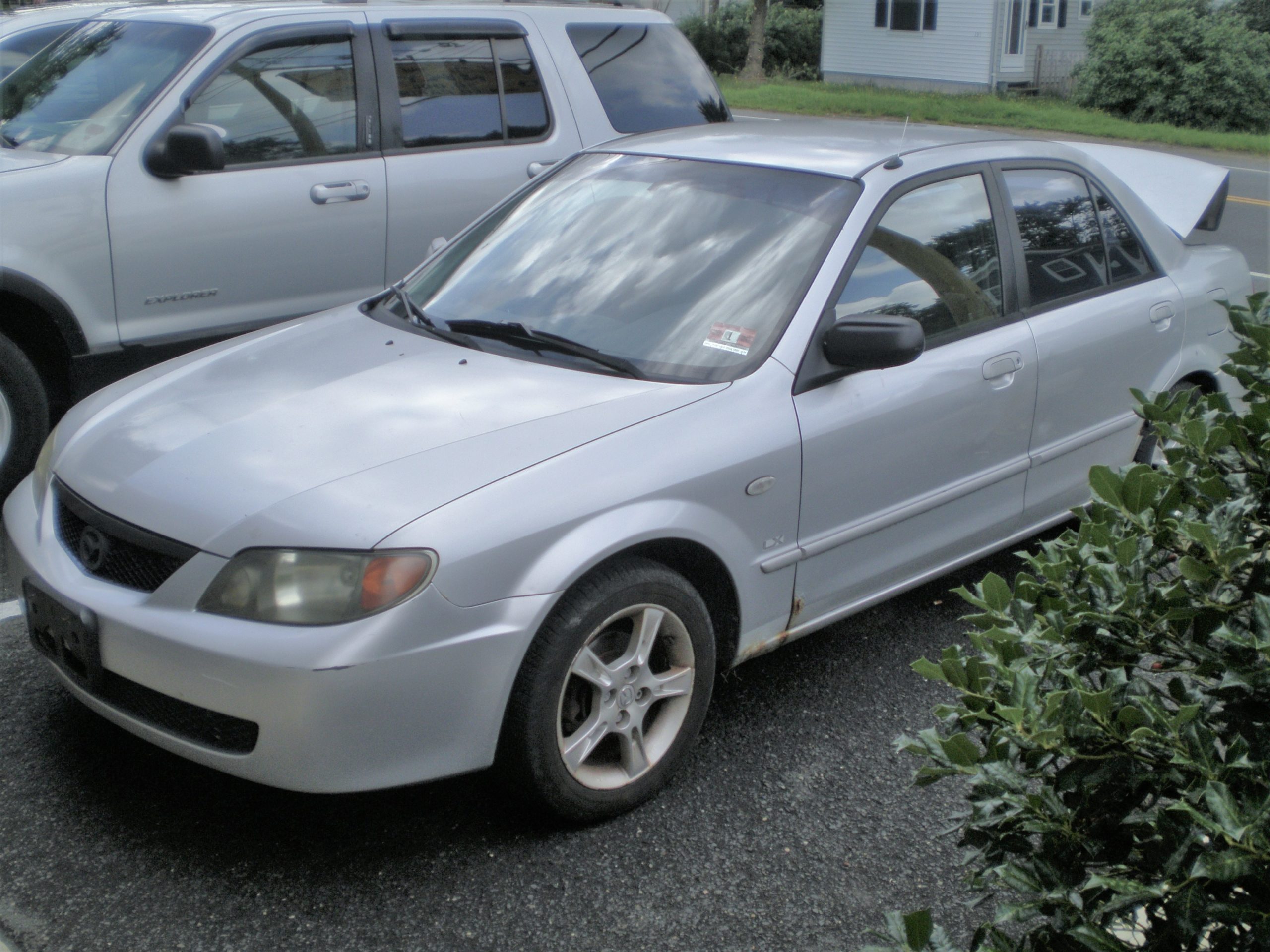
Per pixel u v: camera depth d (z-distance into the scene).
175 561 2.83
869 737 3.60
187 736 2.84
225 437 3.12
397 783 2.76
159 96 5.34
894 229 3.80
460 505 2.80
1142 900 1.69
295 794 3.21
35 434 5.07
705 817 3.19
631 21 7.04
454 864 2.95
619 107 6.82
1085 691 1.74
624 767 3.16
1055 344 4.19
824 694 3.84
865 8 34.06
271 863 2.93
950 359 3.84
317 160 5.74
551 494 2.90
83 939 2.65
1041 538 4.99
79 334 5.12
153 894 2.80
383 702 2.68
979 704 1.91
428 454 2.96
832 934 2.77
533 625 2.83
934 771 1.90
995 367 3.96
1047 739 1.76
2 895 2.78
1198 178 5.46
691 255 3.75
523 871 2.94
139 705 2.91
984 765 1.82
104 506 3.01
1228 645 1.82
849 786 3.35
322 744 2.67
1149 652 1.93
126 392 3.58
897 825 3.18
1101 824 1.84
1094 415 4.43
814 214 3.73
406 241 6.07
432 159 6.08
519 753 2.92
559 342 3.57
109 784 3.21
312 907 2.78
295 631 2.67
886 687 3.89
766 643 3.54
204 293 5.47
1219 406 2.26
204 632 2.72
